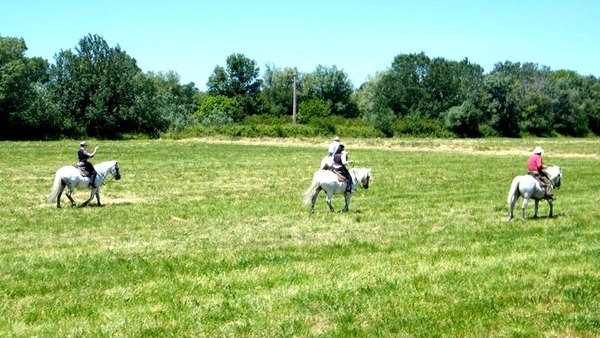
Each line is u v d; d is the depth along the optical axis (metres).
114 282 13.26
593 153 61.53
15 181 33.72
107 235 18.98
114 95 88.44
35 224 20.94
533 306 11.64
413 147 70.25
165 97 102.06
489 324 10.68
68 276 13.68
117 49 90.25
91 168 25.16
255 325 10.52
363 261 15.14
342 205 25.75
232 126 87.88
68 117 86.75
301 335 10.14
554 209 24.56
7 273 13.91
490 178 37.09
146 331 10.23
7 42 82.69
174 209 24.52
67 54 88.44
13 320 10.77
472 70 118.81
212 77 137.62
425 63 121.62
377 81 126.75
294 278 13.48
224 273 13.94
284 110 137.00
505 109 111.25
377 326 10.55
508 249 16.66
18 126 81.69
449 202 26.58
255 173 39.34
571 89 124.31
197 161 48.59
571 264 14.79
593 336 10.20
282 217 22.50
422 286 12.95
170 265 14.66
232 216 22.86
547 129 118.56
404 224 20.86
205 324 10.64
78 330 10.26
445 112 114.88
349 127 93.38
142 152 58.56
